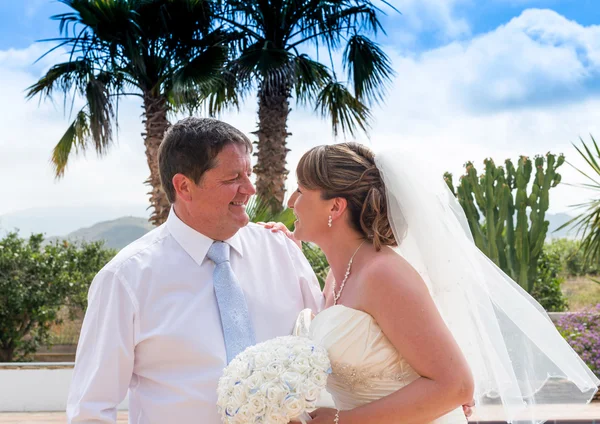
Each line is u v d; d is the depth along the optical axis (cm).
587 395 198
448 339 145
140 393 171
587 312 547
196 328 171
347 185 164
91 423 159
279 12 710
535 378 186
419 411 142
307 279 198
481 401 192
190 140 173
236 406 146
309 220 170
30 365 531
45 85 699
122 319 168
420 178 169
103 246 934
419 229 168
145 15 672
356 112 795
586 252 626
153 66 710
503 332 188
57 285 864
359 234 167
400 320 147
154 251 177
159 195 702
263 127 715
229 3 712
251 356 154
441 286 169
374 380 155
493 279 187
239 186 177
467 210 614
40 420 485
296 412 144
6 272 845
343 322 156
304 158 171
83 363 167
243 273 187
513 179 612
